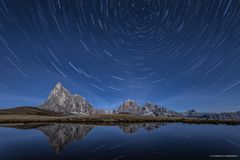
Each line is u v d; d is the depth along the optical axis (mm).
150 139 31688
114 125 62031
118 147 25188
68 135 36531
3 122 74438
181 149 23844
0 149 24188
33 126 56969
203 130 45594
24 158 20047
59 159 19594
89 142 28984
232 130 45562
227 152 22141
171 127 54094
